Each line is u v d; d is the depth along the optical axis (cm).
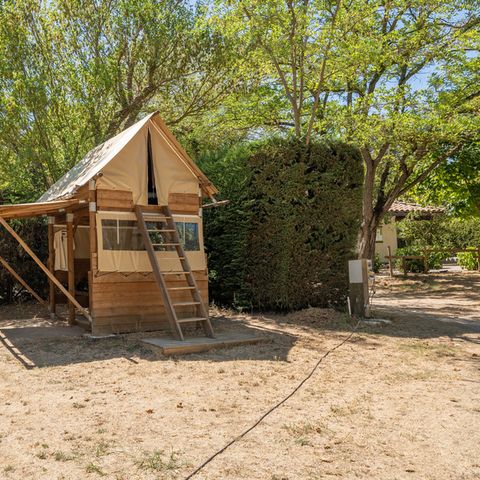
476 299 1661
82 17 1593
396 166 2255
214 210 1388
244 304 1284
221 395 597
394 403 572
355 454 434
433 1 1847
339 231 1265
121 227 1005
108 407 555
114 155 1002
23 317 1315
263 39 1570
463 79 1917
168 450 439
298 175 1220
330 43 1565
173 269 1039
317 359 784
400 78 2158
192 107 1767
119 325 987
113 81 1566
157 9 1619
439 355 820
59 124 1505
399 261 2814
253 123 2077
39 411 545
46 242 1570
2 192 1564
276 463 414
